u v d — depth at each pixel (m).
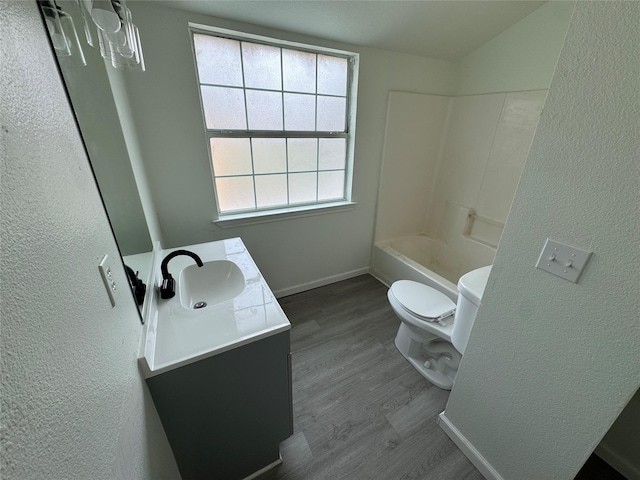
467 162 2.50
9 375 0.28
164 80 1.49
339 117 2.18
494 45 2.09
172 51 1.46
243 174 1.96
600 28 0.58
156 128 1.54
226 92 1.72
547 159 0.72
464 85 2.40
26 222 0.34
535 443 0.94
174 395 0.82
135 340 0.74
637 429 1.08
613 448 1.16
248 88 1.78
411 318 1.58
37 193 0.37
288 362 0.99
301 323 2.10
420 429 1.34
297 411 1.43
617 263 0.64
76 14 0.73
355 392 1.54
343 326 2.07
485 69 2.21
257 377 0.95
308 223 2.29
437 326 1.51
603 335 0.70
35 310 0.34
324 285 2.62
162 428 0.84
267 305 1.03
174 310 1.00
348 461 1.21
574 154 0.67
